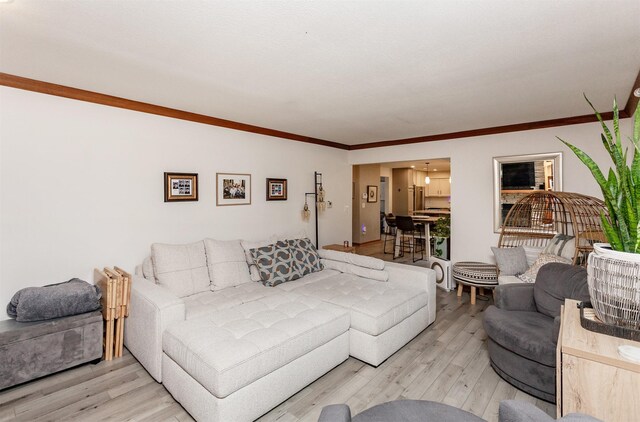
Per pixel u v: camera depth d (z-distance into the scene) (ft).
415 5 5.07
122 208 10.01
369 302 8.86
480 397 6.94
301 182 16.21
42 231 8.55
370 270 11.53
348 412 3.81
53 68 7.55
